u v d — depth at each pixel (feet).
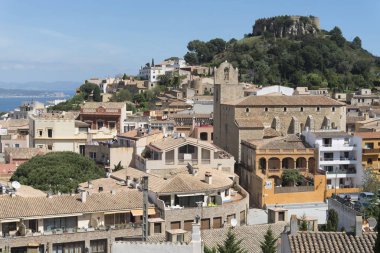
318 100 490.49
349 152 429.38
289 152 417.69
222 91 504.43
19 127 599.98
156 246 153.38
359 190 402.31
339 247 139.44
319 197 390.01
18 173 369.30
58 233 266.36
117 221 283.38
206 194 317.22
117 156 426.92
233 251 199.72
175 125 606.14
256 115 472.44
